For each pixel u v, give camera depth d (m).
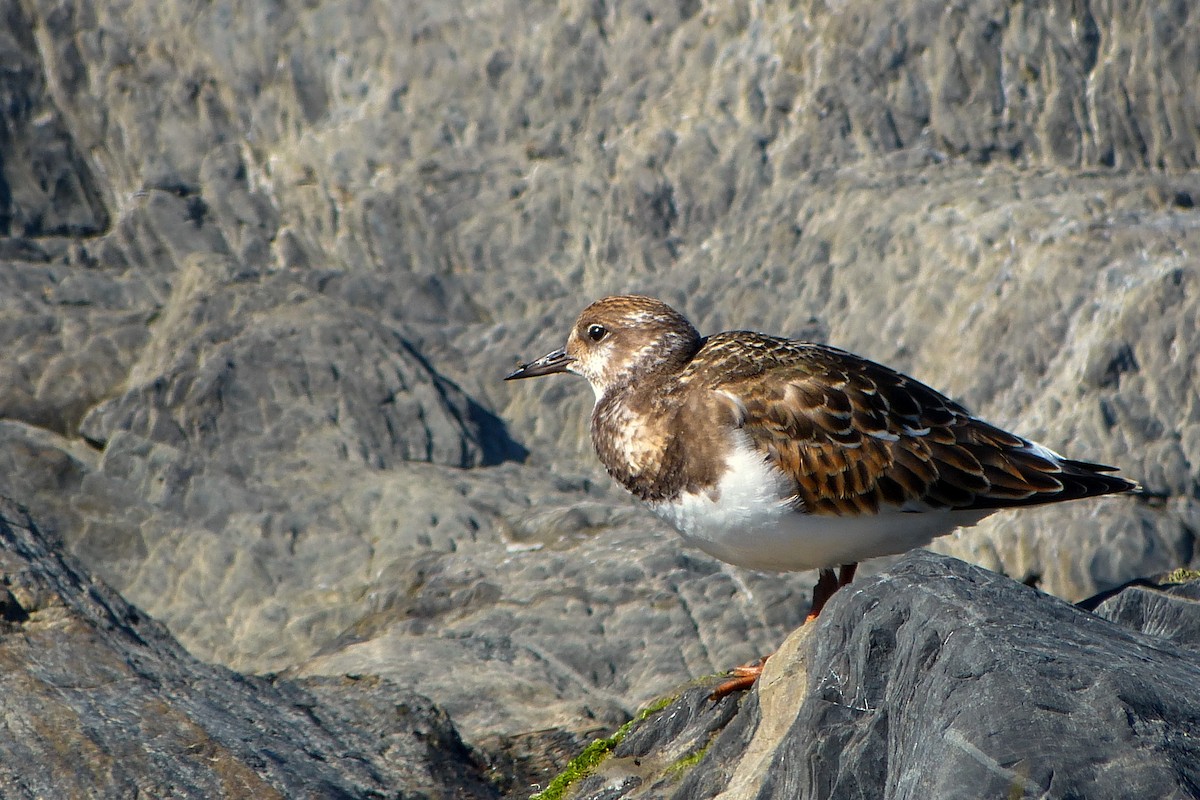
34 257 15.99
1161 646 5.76
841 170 16.30
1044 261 14.42
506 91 17.05
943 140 16.33
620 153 16.78
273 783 8.45
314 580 12.80
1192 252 14.08
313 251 16.73
